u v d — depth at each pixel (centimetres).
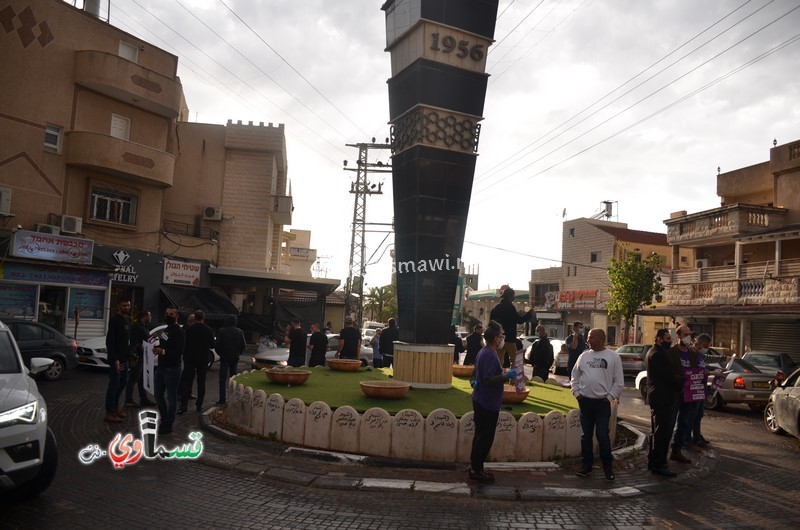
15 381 579
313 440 794
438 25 1127
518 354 934
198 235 3116
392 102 1202
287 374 989
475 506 609
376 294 7412
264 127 3189
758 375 1495
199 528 520
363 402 860
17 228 1962
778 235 2389
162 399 899
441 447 755
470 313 6625
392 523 550
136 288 2495
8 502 561
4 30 2028
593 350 750
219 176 3180
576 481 714
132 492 612
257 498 611
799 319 2323
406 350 1059
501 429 774
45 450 572
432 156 1122
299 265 6250
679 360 827
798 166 2586
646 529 561
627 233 4269
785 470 844
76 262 2142
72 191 2252
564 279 4569
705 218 2805
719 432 1186
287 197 3219
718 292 2681
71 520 522
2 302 1962
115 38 2391
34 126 2116
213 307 2753
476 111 1163
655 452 773
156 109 2509
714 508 638
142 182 2503
